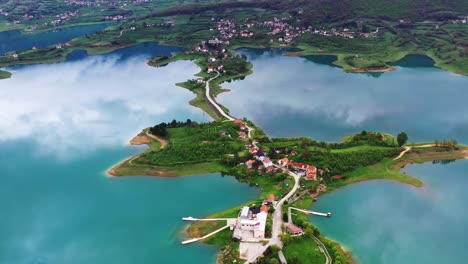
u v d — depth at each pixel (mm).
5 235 172375
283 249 149750
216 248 155875
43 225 177750
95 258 156375
